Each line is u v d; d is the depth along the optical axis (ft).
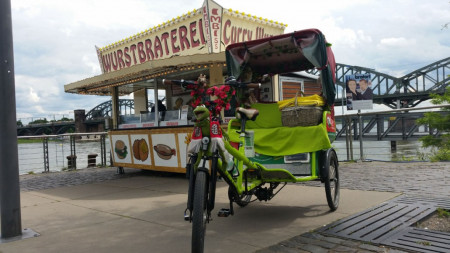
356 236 11.96
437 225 12.95
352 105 37.78
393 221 13.42
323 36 14.99
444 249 10.46
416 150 47.96
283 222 14.17
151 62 24.13
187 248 11.71
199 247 9.46
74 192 23.67
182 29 27.99
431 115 55.01
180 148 26.07
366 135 64.64
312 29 15.02
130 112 32.99
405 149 54.08
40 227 15.02
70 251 11.90
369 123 54.08
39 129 406.82
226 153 11.25
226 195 20.06
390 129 61.82
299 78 28.76
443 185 19.58
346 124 34.06
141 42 32.27
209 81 26.37
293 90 28.22
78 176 31.86
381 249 10.71
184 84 10.98
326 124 15.28
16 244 12.85
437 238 11.46
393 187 19.67
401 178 22.48
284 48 17.31
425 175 23.18
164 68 24.56
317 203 17.15
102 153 39.81
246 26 28.17
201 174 10.34
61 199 21.30
